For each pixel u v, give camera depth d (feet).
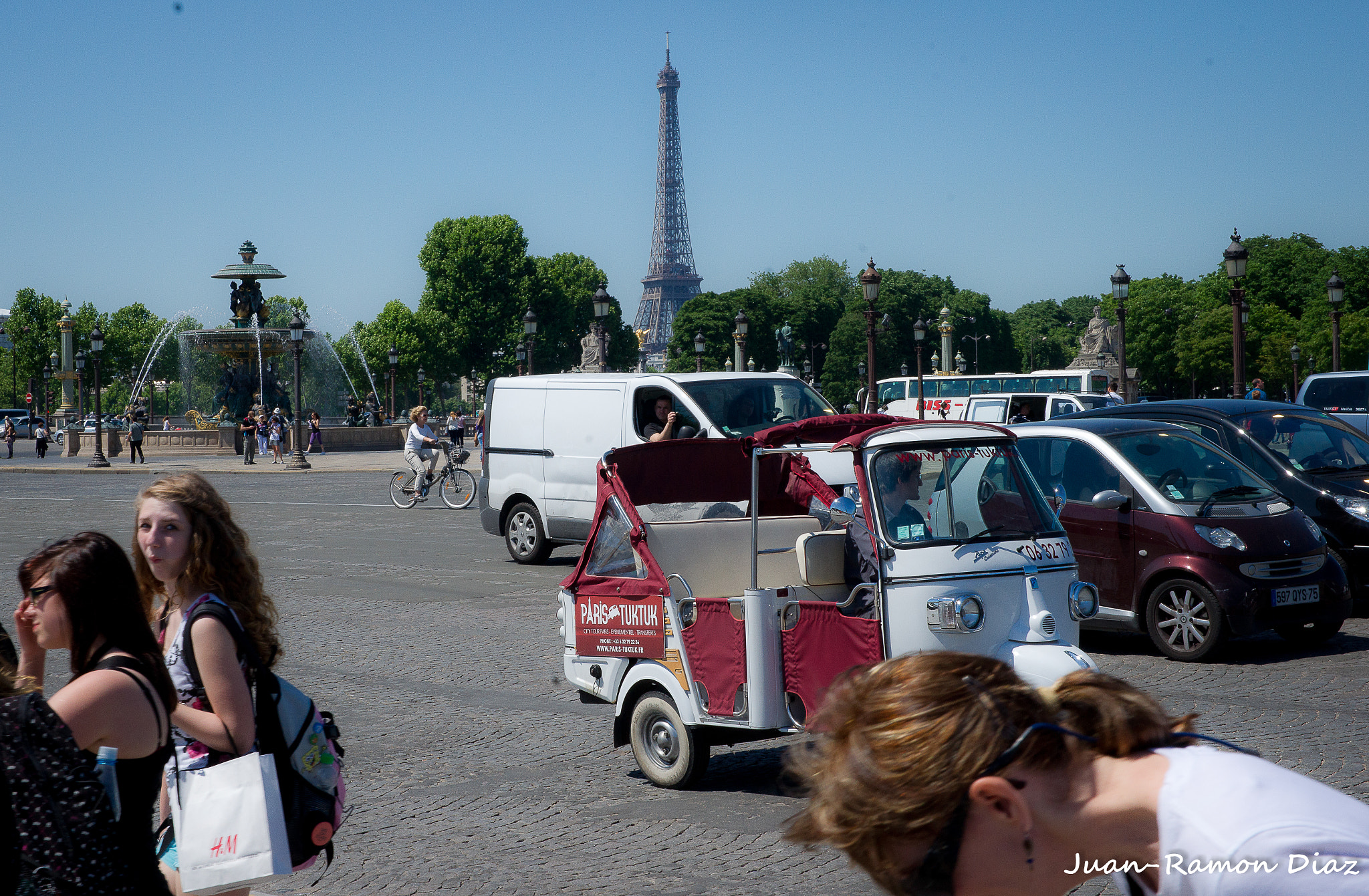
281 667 32.91
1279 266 318.65
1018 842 5.35
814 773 5.64
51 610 10.39
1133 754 5.47
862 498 20.72
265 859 10.87
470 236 308.40
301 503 84.12
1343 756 22.50
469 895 16.97
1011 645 20.10
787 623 20.63
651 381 47.98
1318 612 32.12
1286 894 4.88
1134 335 355.77
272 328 183.62
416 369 304.50
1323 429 39.81
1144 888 5.40
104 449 173.58
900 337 392.68
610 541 23.07
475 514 75.00
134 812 10.07
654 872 17.74
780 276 458.50
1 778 8.99
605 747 24.93
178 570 11.85
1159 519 32.22
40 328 340.59
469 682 30.94
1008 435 22.04
